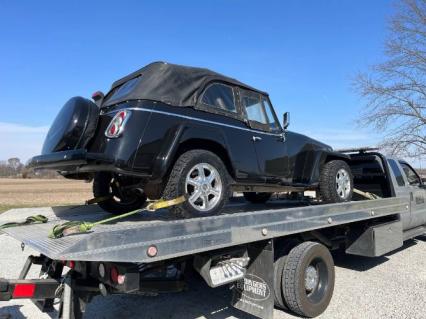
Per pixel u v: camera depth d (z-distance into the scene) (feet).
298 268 14.37
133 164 12.25
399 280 19.67
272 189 17.48
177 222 10.49
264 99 17.16
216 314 15.20
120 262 9.87
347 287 18.48
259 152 15.97
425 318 14.65
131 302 16.62
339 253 25.90
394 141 56.39
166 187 12.64
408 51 54.65
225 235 11.72
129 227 9.78
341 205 17.39
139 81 13.66
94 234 8.89
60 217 16.43
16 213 51.60
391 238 21.74
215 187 13.58
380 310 15.48
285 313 15.30
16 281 10.09
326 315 15.01
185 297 17.20
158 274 11.75
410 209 25.11
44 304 11.64
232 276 12.89
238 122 15.34
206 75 14.83
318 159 18.70
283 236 14.97
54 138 13.28
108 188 16.69
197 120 13.92
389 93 55.93
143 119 12.61
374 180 24.32
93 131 12.99
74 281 10.38
